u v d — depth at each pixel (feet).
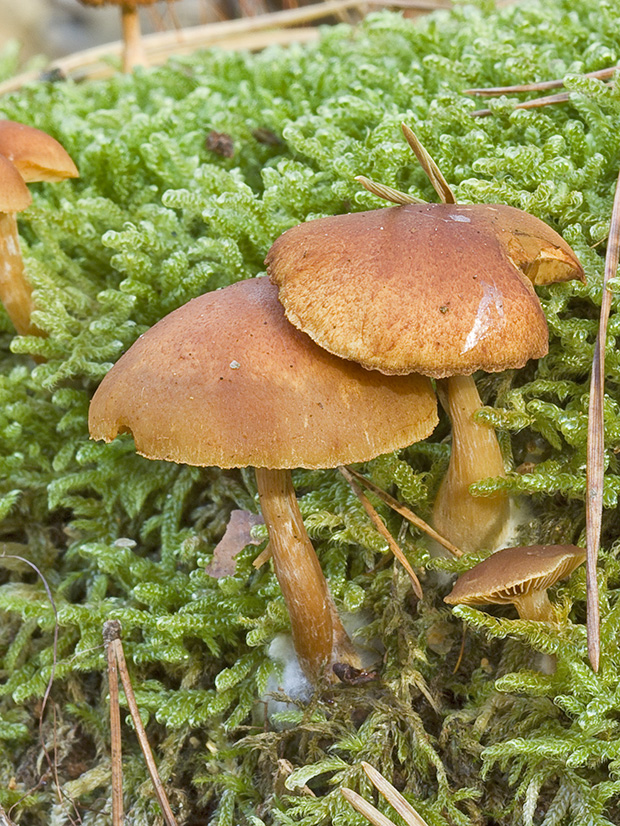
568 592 0.98
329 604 1.00
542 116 1.08
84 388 1.13
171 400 0.92
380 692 0.99
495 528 1.00
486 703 0.98
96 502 1.11
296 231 0.95
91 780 1.02
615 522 1.01
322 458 0.92
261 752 1.00
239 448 0.91
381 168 1.08
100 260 1.17
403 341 0.91
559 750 0.93
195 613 1.03
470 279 0.92
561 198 1.03
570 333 1.01
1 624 1.09
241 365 0.92
